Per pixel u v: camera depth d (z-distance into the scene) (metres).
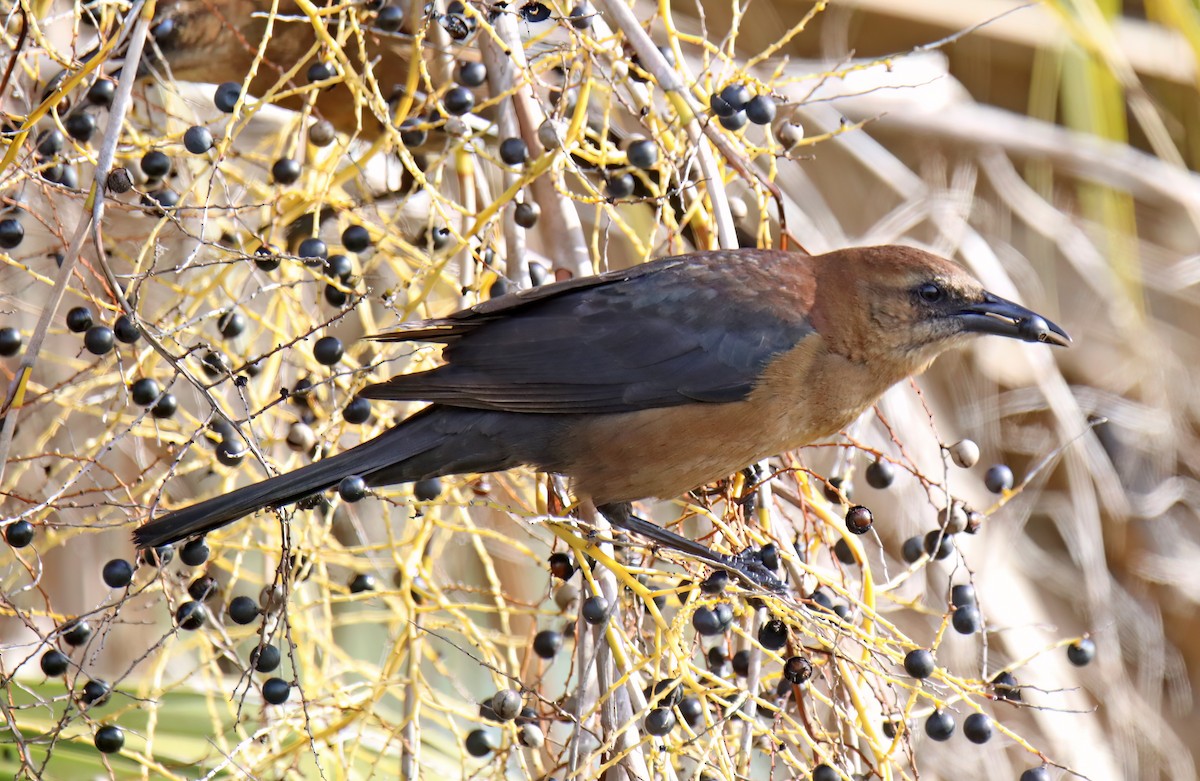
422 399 8.98
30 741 8.23
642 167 9.40
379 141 9.98
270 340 11.66
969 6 15.43
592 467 9.42
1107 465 15.35
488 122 11.10
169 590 8.91
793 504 10.29
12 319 11.50
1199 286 16.11
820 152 15.13
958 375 15.27
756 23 15.18
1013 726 13.80
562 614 9.34
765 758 11.35
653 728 7.66
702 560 8.41
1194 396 15.85
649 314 9.46
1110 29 14.48
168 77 10.04
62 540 9.89
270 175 10.76
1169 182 15.69
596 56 9.88
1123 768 14.37
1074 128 16.09
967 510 9.51
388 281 12.09
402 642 9.23
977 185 15.68
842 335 9.63
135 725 9.95
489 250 9.84
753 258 9.81
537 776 9.11
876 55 15.62
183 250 11.05
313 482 8.67
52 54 8.59
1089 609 15.00
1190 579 15.43
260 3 10.54
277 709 9.23
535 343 9.34
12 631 11.62
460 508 9.90
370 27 9.75
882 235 14.85
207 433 9.30
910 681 8.64
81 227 7.62
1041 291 15.50
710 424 9.37
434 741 10.60
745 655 8.97
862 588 9.69
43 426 11.25
